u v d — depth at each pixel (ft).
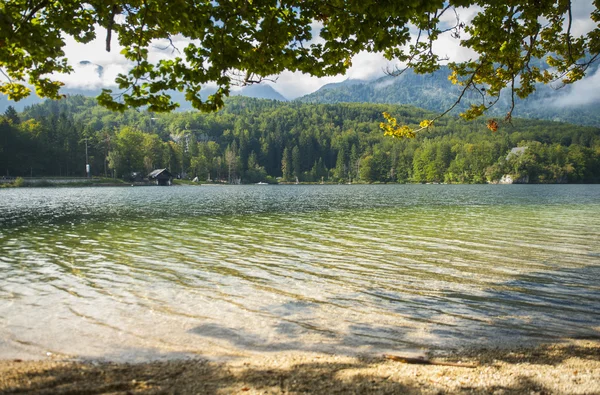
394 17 26.94
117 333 28.78
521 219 104.99
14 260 52.80
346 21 26.78
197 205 155.22
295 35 27.89
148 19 24.43
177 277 45.01
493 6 29.86
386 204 165.99
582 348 26.66
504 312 34.32
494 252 60.18
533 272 48.21
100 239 70.85
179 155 529.04
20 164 373.20
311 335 28.99
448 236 75.61
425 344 27.50
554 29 38.83
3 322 30.55
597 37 38.37
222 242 68.64
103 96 25.52
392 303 36.55
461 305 36.06
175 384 19.97
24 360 23.89
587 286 42.09
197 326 30.42
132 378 20.83
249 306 35.27
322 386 19.84
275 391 19.17
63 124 440.45
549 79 41.93
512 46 30.99
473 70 42.98
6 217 106.42
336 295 38.86
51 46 25.45
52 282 42.19
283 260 54.60
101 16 26.86
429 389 19.63
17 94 33.94
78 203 160.56
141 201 176.14
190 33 25.48
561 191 307.58
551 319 32.65
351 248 63.46
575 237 74.02
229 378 20.92
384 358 24.80
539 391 19.70
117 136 489.26
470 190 338.54
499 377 21.42
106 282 42.47
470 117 44.80
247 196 231.50
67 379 20.52
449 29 30.83
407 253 59.67
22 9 26.89
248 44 25.90
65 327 29.78
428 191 318.65
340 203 171.63
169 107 26.81
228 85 27.02
